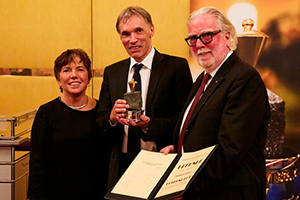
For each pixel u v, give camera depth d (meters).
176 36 4.07
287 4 3.86
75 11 4.18
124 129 2.53
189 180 1.74
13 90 4.25
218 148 1.87
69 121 2.57
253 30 3.89
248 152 1.95
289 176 3.64
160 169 1.77
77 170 2.55
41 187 2.50
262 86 1.96
